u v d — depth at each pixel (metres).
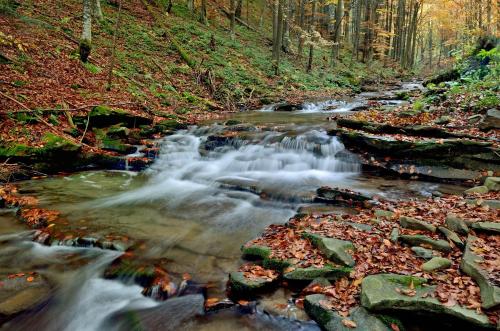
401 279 4.22
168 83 17.08
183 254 5.55
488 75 12.74
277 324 4.10
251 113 16.42
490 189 6.98
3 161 8.95
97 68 14.98
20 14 16.28
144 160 10.41
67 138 10.19
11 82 11.19
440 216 5.95
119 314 4.44
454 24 33.66
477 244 4.76
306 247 5.25
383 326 3.74
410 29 39.69
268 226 6.50
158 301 4.60
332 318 3.91
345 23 41.56
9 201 7.49
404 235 5.27
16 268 5.24
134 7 24.91
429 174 8.40
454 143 8.37
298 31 27.56
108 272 5.11
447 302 3.76
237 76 20.47
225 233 6.32
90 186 8.81
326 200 7.29
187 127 13.23
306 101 18.66
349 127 11.06
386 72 34.62
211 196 8.28
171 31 22.94
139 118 12.45
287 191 7.81
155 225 6.62
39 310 4.47
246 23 32.00
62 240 5.89
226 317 4.23
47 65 13.23
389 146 8.99
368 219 6.15
